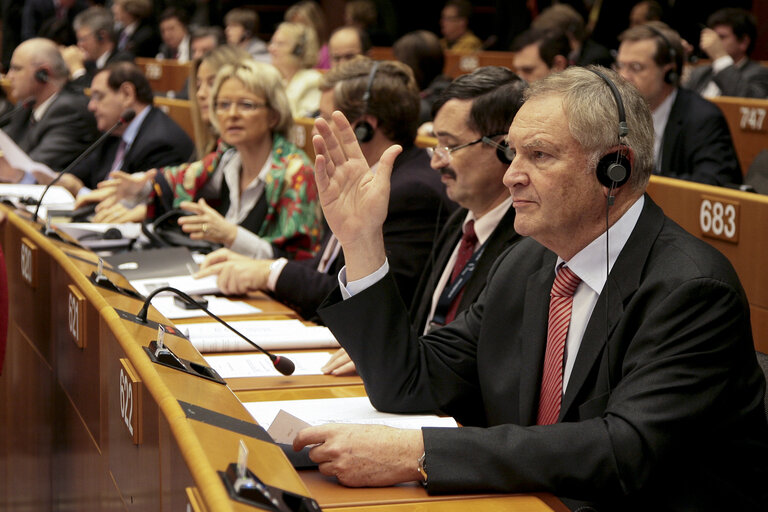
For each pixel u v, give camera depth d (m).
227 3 12.76
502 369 1.94
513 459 1.57
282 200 3.94
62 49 9.85
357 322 1.94
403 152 3.20
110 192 4.33
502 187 2.56
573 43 7.49
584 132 1.70
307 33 8.41
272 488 1.21
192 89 5.61
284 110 4.01
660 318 1.65
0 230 3.47
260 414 1.92
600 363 1.73
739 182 5.15
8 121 6.14
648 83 5.13
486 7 13.48
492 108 2.52
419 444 1.59
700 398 1.61
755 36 7.69
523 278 1.98
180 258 3.30
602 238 1.77
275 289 3.01
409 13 13.56
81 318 2.24
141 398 1.64
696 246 1.73
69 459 2.45
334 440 1.60
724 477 1.70
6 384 3.33
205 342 2.39
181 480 1.34
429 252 3.06
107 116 5.64
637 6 9.10
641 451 1.57
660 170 5.20
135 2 11.31
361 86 3.12
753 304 3.37
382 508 1.51
